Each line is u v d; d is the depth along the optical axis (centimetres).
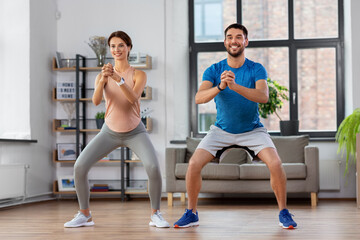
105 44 655
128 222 388
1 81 611
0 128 609
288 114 661
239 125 347
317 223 373
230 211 476
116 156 653
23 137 600
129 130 352
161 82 659
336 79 653
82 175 357
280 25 670
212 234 316
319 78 658
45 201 620
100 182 658
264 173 531
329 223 373
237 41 344
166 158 554
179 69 662
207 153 347
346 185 614
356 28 622
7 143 557
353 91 618
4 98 609
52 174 661
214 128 355
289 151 585
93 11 678
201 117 673
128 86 339
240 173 537
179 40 665
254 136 347
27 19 607
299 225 361
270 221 389
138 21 669
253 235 311
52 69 665
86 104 672
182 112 662
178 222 352
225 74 325
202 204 558
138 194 653
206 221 392
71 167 668
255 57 672
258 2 674
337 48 652
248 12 676
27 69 604
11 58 609
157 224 354
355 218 407
